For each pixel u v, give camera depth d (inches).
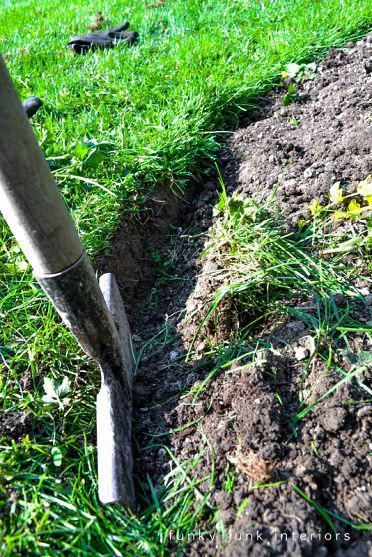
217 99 136.2
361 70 138.8
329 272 87.4
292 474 62.2
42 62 177.2
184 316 91.7
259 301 84.6
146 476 69.2
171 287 101.3
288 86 143.5
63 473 67.8
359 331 76.5
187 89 137.9
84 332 64.3
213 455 67.6
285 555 54.6
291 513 58.3
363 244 89.5
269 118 132.5
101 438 64.7
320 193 100.6
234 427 69.3
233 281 86.4
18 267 95.1
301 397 70.7
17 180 50.3
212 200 116.0
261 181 110.0
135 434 73.9
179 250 108.0
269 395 70.2
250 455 64.7
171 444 71.7
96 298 63.4
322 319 79.7
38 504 61.9
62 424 73.4
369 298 81.9
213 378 77.3
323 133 117.0
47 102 140.8
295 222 97.6
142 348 88.7
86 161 110.7
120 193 107.7
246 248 89.8
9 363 81.6
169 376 81.5
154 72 151.1
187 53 159.3
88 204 105.3
